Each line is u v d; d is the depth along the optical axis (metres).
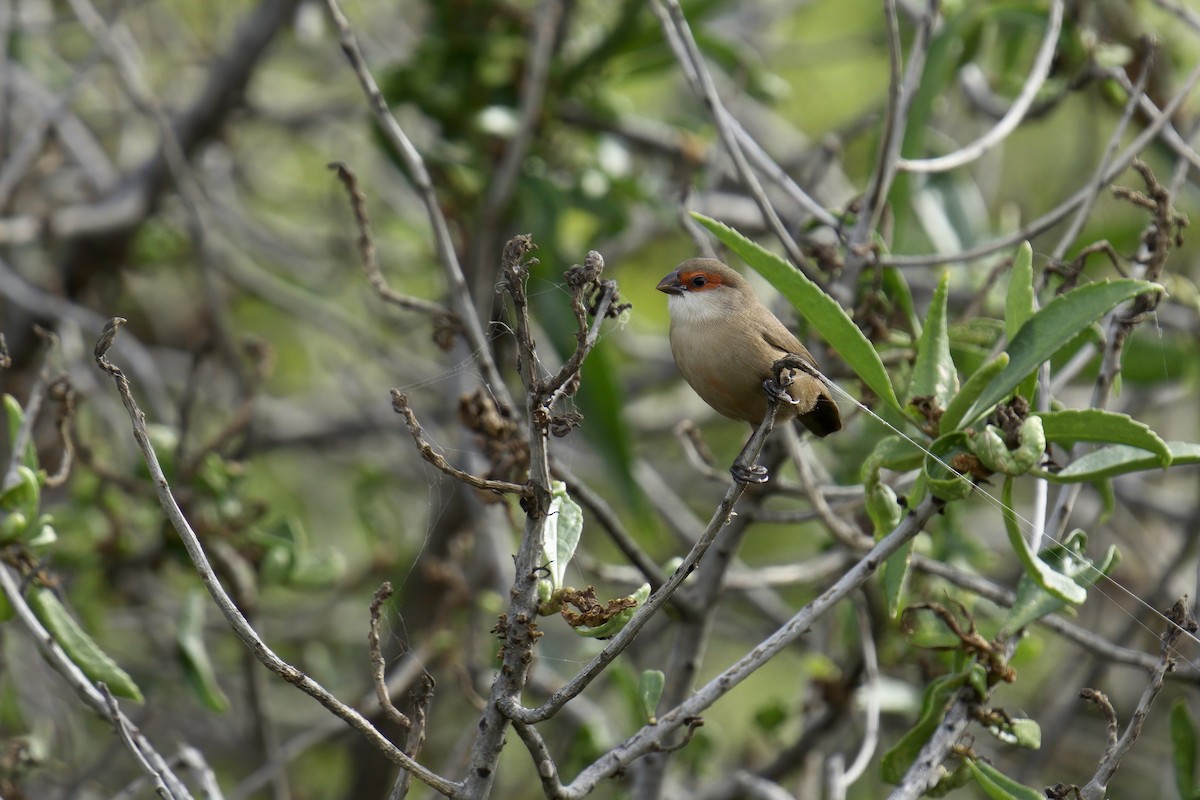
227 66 13.82
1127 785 12.99
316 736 10.24
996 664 6.64
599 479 15.09
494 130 11.97
